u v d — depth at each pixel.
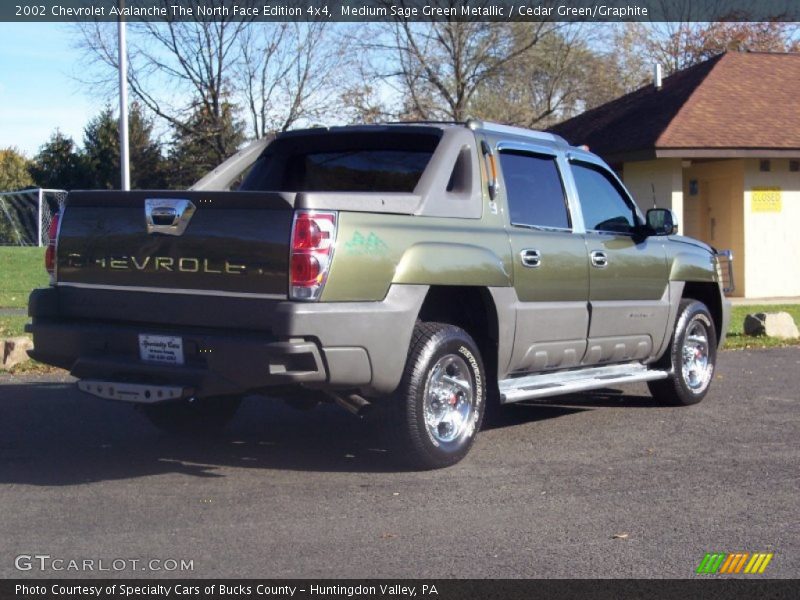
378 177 7.55
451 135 6.93
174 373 6.05
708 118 19.23
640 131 19.80
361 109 32.00
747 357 12.04
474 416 6.77
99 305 6.46
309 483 6.25
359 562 4.84
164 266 6.15
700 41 44.16
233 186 8.14
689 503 5.88
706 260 9.25
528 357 7.28
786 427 8.02
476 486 6.20
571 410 8.82
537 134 7.80
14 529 5.32
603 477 6.45
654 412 8.70
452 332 6.53
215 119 34.31
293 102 33.94
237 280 5.90
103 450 7.14
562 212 7.73
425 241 6.35
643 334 8.42
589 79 33.12
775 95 20.47
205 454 7.03
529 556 4.95
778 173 19.91
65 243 6.62
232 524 5.41
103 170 47.19
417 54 30.77
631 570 4.78
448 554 4.97
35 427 7.88
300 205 5.75
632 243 8.29
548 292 7.36
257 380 5.79
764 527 5.45
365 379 6.00
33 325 6.69
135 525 5.39
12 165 60.19
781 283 20.03
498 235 6.96
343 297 5.87
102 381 6.31
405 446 6.39
